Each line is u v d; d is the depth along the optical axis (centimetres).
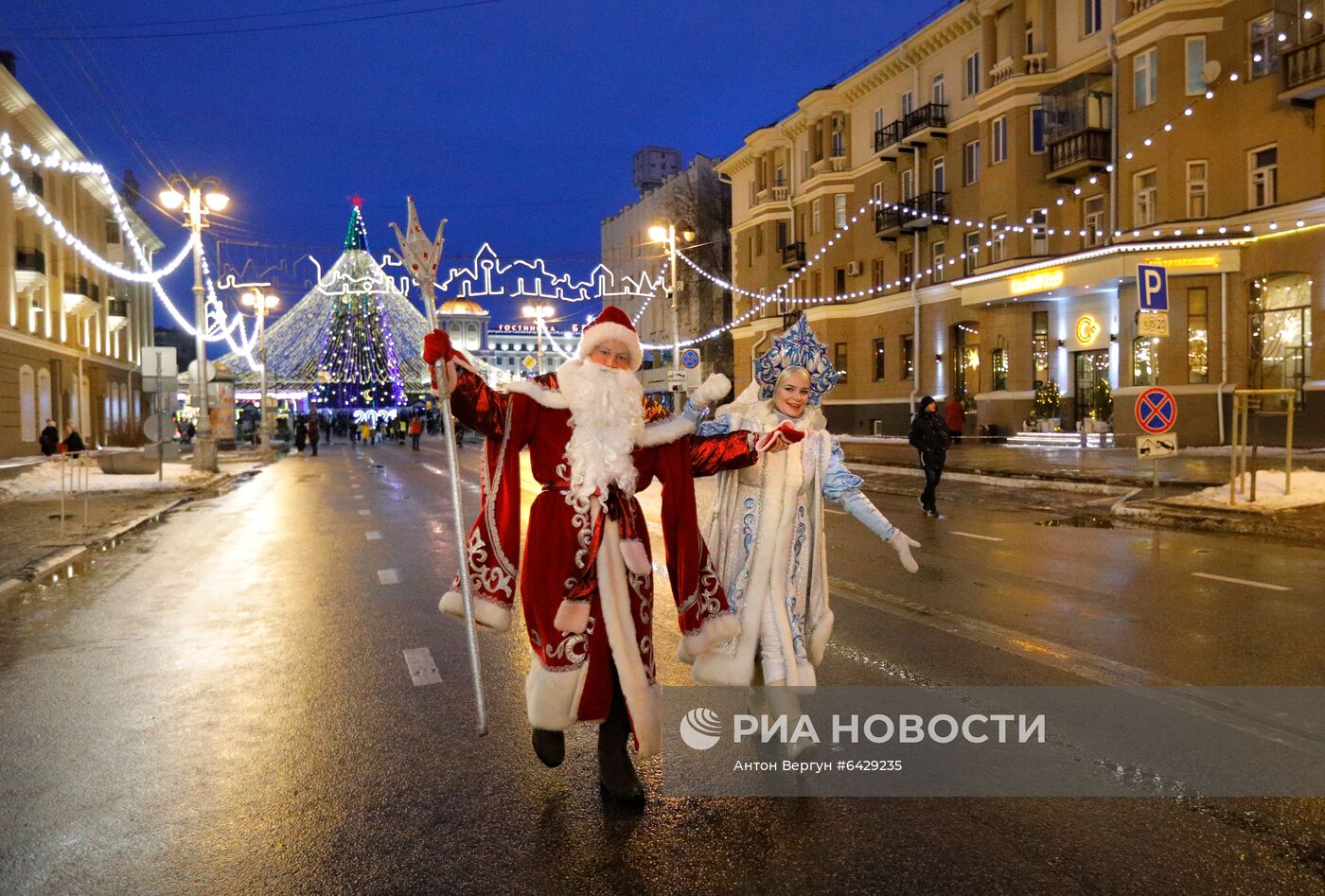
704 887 299
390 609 748
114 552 1124
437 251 346
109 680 559
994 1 2952
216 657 611
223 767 413
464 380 334
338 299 6325
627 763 363
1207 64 2311
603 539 331
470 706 491
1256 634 608
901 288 3531
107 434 3875
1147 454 1340
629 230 6519
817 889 295
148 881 312
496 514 345
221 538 1224
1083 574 838
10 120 2984
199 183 2514
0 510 1609
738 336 4581
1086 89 2606
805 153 4116
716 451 350
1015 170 2852
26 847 339
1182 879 297
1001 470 1845
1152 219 2441
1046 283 2617
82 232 3928
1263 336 2270
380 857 325
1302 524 1059
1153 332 1320
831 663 547
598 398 329
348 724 468
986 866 308
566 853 323
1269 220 2209
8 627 712
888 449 2861
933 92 3366
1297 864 305
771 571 371
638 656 332
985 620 659
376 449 4484
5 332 2928
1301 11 2150
